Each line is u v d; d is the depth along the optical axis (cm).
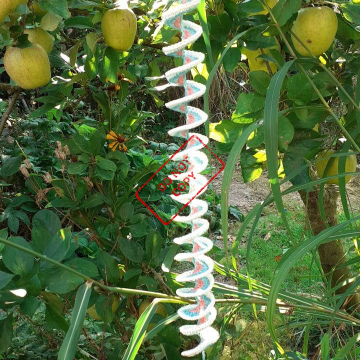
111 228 156
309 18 122
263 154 135
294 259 84
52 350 172
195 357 140
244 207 505
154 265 148
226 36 127
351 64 140
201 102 562
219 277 329
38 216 131
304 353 136
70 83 152
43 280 109
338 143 145
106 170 154
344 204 120
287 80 125
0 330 118
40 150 338
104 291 126
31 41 138
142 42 173
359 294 191
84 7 144
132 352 89
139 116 184
